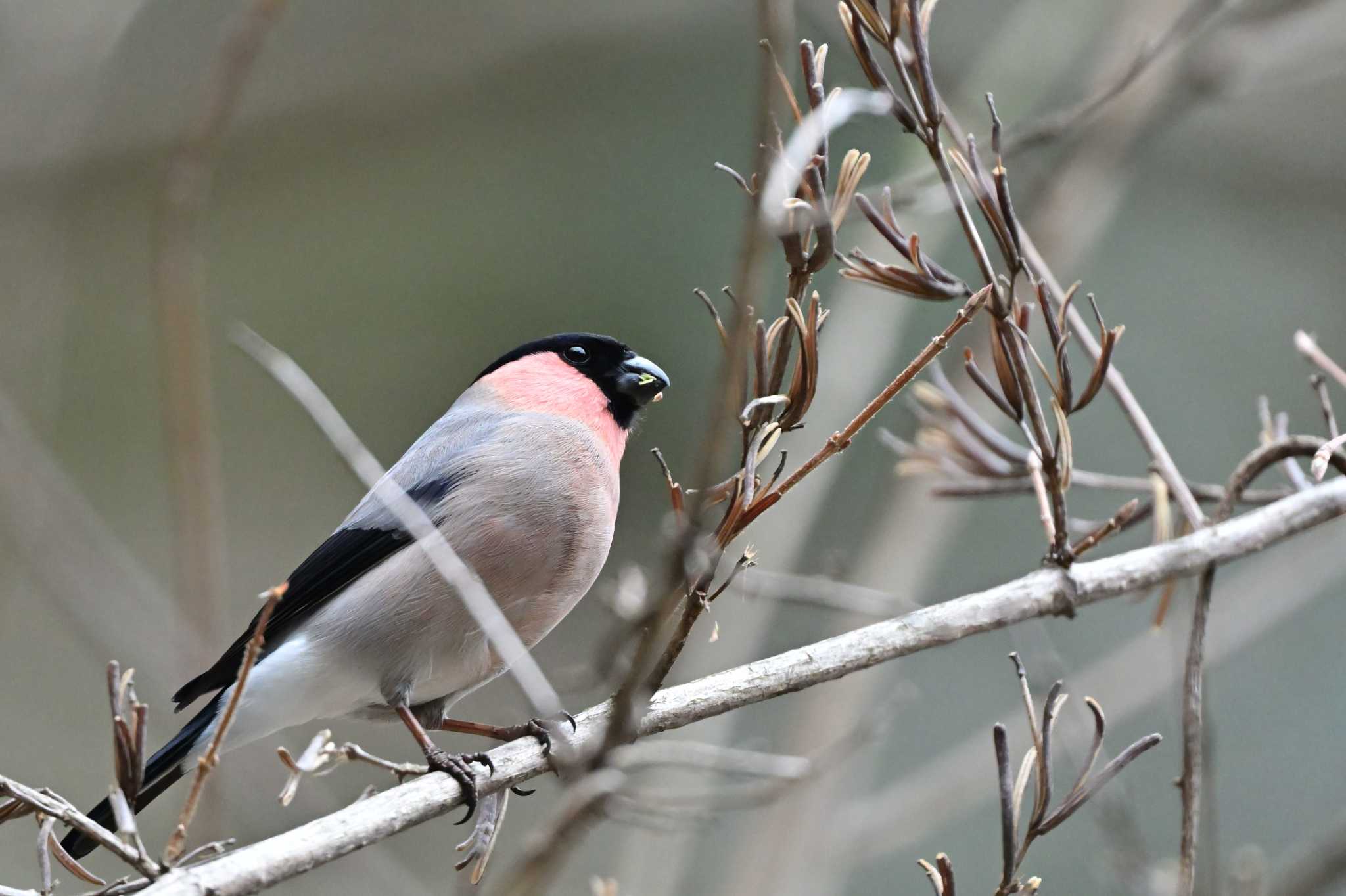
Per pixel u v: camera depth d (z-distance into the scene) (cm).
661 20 1539
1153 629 636
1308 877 858
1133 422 641
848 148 1217
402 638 686
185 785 1183
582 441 746
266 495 1424
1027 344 577
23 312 1325
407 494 710
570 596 730
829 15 1123
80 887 1148
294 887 1016
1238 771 1229
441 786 524
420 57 1570
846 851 1033
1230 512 623
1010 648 1273
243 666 452
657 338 1441
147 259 1541
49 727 1290
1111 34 1243
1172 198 1495
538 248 1506
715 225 1472
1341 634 1263
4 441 1054
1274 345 1425
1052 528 589
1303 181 1493
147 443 1485
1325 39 1192
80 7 1375
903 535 1135
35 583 1317
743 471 498
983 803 1222
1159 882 806
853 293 1205
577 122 1546
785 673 554
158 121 1534
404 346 1484
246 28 923
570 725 604
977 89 1254
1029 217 1234
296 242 1534
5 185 1362
